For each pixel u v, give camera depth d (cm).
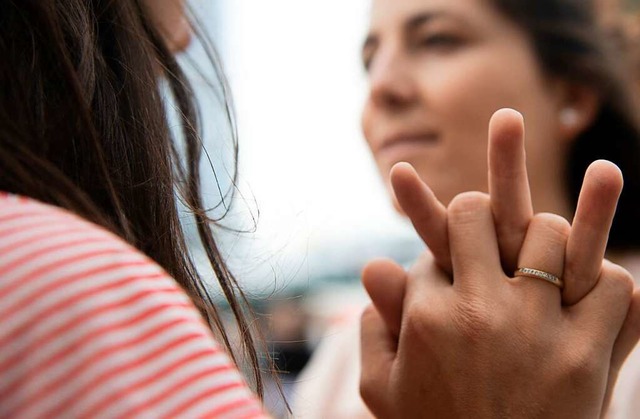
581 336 60
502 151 61
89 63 51
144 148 56
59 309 34
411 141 117
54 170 45
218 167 75
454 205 63
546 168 121
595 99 122
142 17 63
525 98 118
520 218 62
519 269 61
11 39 47
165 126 58
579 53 120
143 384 34
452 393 60
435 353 60
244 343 64
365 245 198
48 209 39
